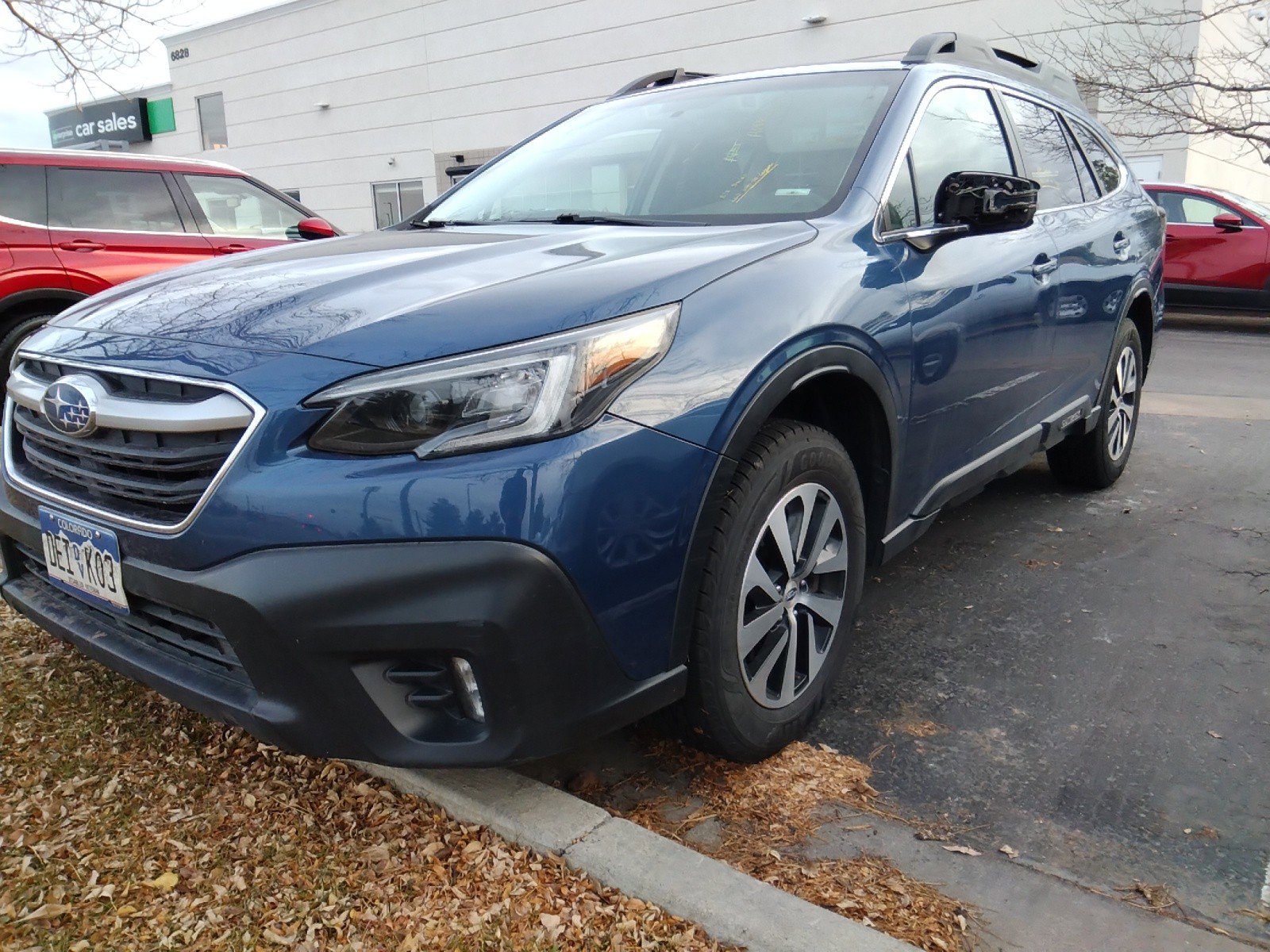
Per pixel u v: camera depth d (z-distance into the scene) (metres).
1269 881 1.94
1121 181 4.53
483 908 1.83
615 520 1.76
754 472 2.04
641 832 1.99
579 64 16.62
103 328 2.12
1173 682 2.76
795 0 14.12
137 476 1.90
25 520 2.19
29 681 2.68
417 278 2.06
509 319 1.78
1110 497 4.54
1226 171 14.68
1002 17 12.55
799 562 2.26
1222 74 12.32
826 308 2.19
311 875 1.92
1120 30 11.77
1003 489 4.70
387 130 19.69
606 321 1.81
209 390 1.81
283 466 1.71
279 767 2.29
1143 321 4.66
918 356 2.53
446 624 1.66
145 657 2.00
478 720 1.80
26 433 2.22
